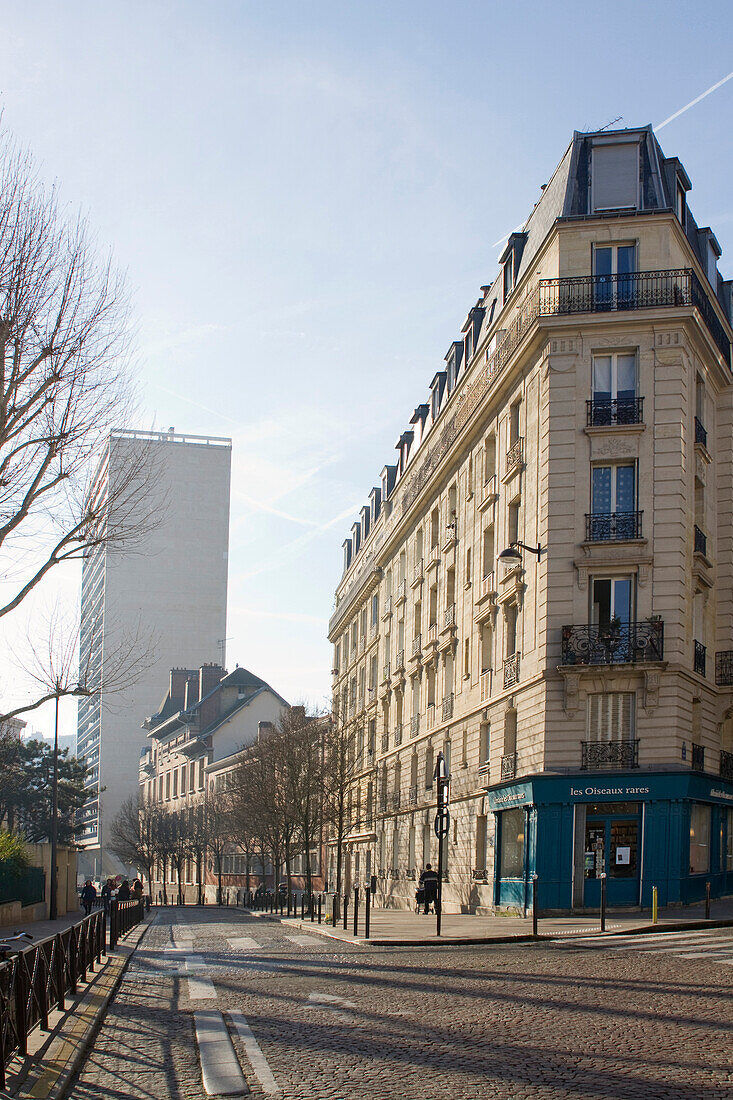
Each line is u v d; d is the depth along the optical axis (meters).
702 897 28.34
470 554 37.12
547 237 30.41
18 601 16.39
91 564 132.50
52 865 37.00
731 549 32.62
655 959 15.27
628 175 30.55
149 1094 7.66
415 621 45.81
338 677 69.69
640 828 27.22
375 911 40.25
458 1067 8.26
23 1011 8.69
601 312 29.02
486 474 35.44
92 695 20.45
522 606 30.69
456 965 15.72
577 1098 7.18
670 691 27.52
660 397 28.83
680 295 28.91
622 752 27.44
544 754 28.03
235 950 20.47
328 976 14.64
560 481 28.97
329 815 49.88
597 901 27.03
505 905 30.50
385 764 50.88
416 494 44.91
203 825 76.06
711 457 31.97
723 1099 7.10
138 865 88.00
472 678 36.03
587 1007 10.89
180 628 118.81
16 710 18.84
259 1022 10.60
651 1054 8.54
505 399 33.56
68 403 16.30
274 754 53.41
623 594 28.52
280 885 53.25
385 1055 8.80
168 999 12.59
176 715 93.38
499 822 31.59
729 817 31.66
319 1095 7.45
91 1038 9.87
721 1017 10.10
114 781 117.00
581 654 27.86
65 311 16.11
